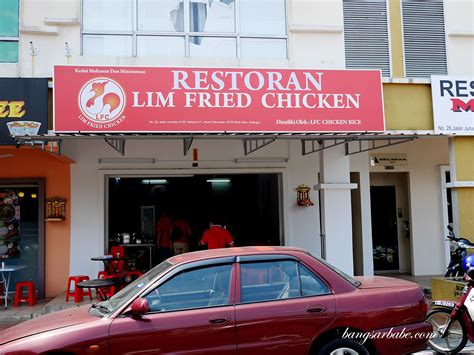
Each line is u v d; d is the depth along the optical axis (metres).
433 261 12.90
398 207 13.39
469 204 9.34
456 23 10.12
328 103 8.16
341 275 5.07
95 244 10.73
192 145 11.30
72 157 10.78
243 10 9.65
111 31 9.21
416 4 10.14
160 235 11.63
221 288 4.76
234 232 12.02
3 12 8.91
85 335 4.33
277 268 4.93
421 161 13.02
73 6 8.98
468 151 9.34
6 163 10.68
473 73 10.06
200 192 12.07
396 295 4.98
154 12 9.41
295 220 11.55
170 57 9.22
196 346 4.46
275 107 7.99
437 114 9.05
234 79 7.92
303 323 4.67
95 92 7.52
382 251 13.42
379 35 9.94
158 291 4.68
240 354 4.51
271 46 9.63
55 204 10.66
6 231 10.77
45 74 8.74
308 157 11.68
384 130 8.28
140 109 7.61
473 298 6.09
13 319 8.70
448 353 6.23
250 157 11.46
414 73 9.98
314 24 9.59
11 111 7.79
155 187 11.90
